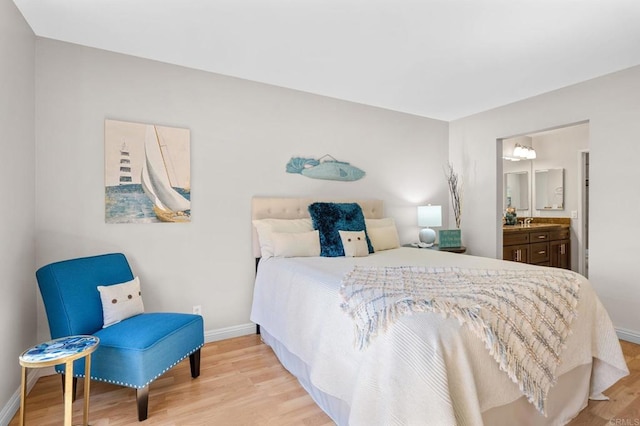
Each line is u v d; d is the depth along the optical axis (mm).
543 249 4746
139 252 2617
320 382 1657
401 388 1188
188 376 2266
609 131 2930
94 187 2451
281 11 2008
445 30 2221
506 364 1352
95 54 2463
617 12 2008
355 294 1661
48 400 1990
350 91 3398
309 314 1965
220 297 2955
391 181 4082
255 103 3133
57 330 1896
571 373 1777
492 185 4035
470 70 2869
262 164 3176
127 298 2148
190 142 2820
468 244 4324
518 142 5406
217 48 2479
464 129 4363
